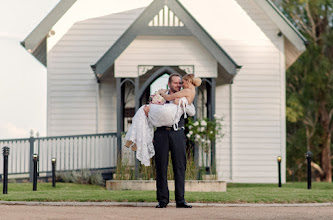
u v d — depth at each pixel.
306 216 8.34
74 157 18.77
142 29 16.52
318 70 29.88
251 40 20.34
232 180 20.03
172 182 13.82
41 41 19.78
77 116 19.86
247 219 7.88
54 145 18.75
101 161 18.55
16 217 7.82
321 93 30.81
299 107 29.77
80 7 19.98
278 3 31.33
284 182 20.14
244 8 20.44
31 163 18.12
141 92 16.62
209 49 16.53
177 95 9.46
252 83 20.23
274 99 20.28
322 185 19.27
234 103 20.19
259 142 20.16
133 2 20.20
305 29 31.59
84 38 19.95
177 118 9.39
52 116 19.78
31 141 18.25
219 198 10.45
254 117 20.19
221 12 20.44
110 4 20.14
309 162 15.30
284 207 9.80
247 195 11.06
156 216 8.06
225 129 20.09
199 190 13.71
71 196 10.78
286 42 20.58
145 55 16.70
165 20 16.56
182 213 8.50
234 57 20.31
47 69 19.84
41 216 7.98
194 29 16.53
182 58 16.78
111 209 9.15
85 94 19.91
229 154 20.09
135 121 9.52
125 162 15.29
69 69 19.89
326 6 30.55
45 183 16.92
